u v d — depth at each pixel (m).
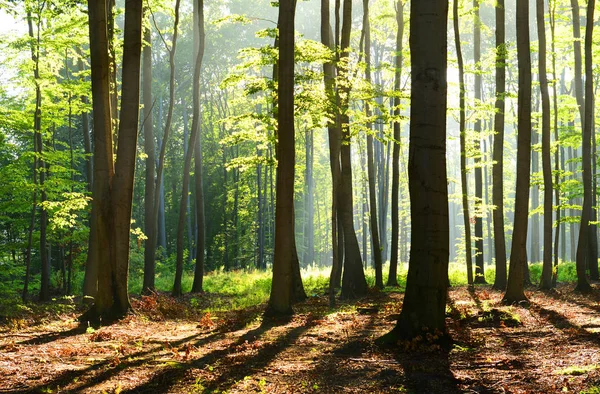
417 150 8.98
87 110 20.45
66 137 41.12
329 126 15.77
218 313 16.06
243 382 7.05
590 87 18.94
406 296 9.15
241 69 15.24
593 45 23.33
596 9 22.00
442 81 8.95
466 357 8.13
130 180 13.54
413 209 9.06
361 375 7.24
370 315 13.34
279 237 13.44
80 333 11.34
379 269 21.30
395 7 23.78
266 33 15.70
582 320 11.34
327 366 7.77
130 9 13.36
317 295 19.67
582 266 18.52
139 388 6.83
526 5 15.39
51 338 10.67
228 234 47.94
